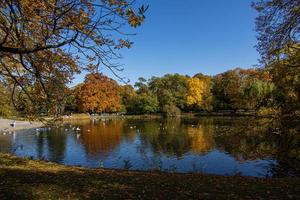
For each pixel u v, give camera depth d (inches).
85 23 283.7
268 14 517.3
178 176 553.0
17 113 448.8
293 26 485.1
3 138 1674.5
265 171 833.5
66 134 1849.2
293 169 805.9
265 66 674.2
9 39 333.4
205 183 472.1
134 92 4205.2
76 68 348.8
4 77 401.7
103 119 3339.1
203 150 1176.8
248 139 880.9
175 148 1242.6
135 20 276.5
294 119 734.5
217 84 3720.5
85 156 1120.2
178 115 3585.1
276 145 813.2
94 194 382.9
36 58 340.5
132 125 2433.6
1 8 299.0
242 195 390.6
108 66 300.8
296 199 370.9
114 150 1235.9
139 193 393.7
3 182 427.5
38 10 287.9
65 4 287.9
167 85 4057.6
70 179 472.1
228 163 952.9
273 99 810.2
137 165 957.8
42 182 439.5
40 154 1165.7
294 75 655.1
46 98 397.7
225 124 2194.9
